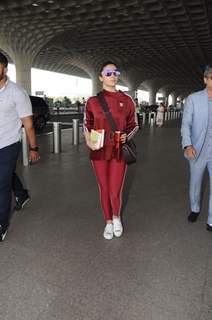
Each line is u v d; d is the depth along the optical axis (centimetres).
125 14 2295
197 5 2117
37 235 366
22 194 443
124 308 240
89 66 4638
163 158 891
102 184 357
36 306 242
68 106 5244
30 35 2789
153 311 238
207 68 346
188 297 255
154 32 2889
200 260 314
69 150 1030
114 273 288
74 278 279
